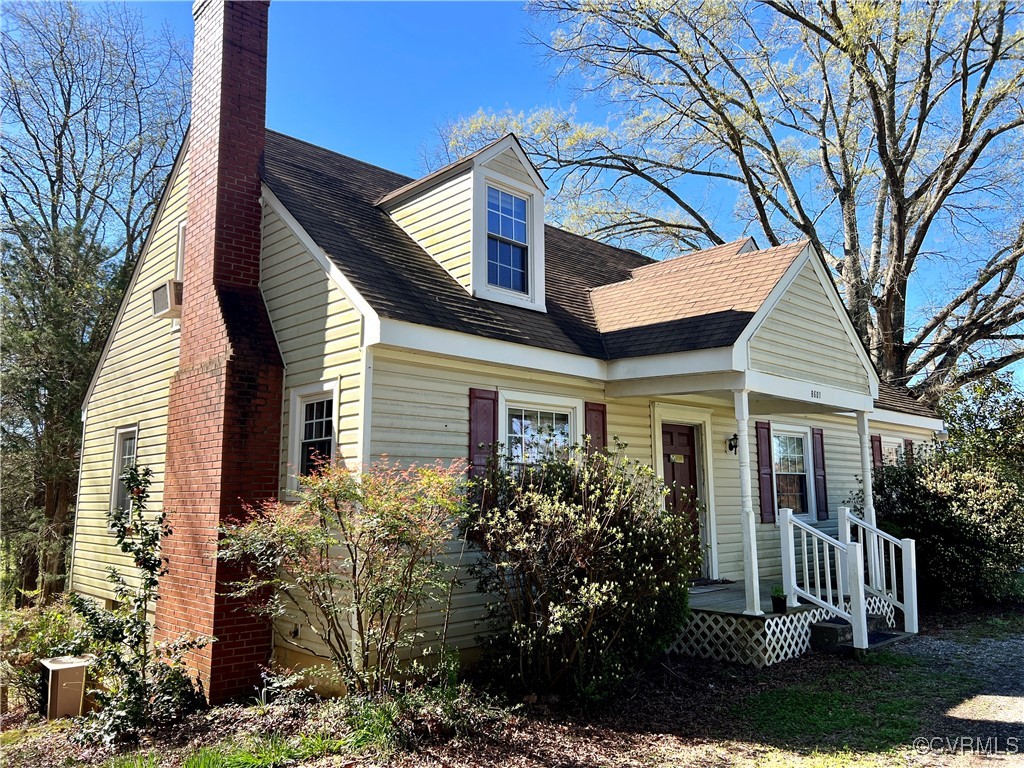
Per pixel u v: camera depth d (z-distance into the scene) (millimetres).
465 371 7863
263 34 9281
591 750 5246
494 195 9289
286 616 7441
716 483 11234
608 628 6391
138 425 10664
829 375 10141
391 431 7035
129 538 9711
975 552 11266
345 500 5988
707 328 8727
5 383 15562
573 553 6062
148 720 6113
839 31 19016
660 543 6625
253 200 8828
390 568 5789
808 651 8367
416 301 7477
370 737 5242
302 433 7824
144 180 21453
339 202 9422
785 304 9328
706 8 20203
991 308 21375
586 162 26047
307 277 7879
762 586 10781
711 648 8031
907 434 16609
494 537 6375
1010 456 13383
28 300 16688
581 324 10031
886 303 21969
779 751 5266
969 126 19859
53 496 16719
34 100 19578
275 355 8125
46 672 8023
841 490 14031
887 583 11477
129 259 20250
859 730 5711
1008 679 7184
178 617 7875
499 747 5227
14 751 6027
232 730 5789
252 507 7531
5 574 15430
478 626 7484
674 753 5219
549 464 6992
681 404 10781
